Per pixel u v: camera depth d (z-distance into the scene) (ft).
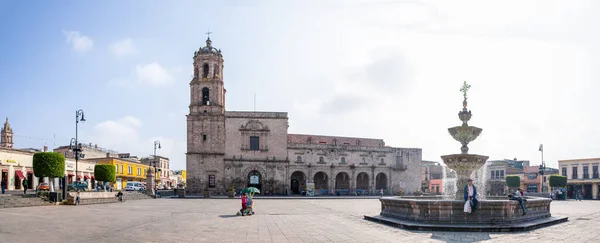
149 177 218.18
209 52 253.85
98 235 62.64
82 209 114.42
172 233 65.92
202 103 250.78
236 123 254.47
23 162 206.28
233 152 251.80
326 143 282.77
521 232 66.95
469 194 71.05
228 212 109.40
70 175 244.83
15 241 55.42
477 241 57.72
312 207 134.00
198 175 245.24
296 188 274.16
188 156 246.06
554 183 237.45
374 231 68.49
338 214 103.30
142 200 181.37
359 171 277.64
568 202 188.03
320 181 278.46
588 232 67.77
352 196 252.42
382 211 89.71
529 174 321.73
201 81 251.39
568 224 79.41
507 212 73.00
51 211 104.42
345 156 275.39
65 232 65.16
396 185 286.66
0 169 188.85
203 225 77.36
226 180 248.32
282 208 128.36
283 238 61.05
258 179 254.47
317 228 72.95
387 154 286.46
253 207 133.59
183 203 155.74
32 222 77.25
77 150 156.87
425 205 74.23
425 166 390.63
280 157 256.93
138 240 58.29
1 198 116.37
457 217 72.59
